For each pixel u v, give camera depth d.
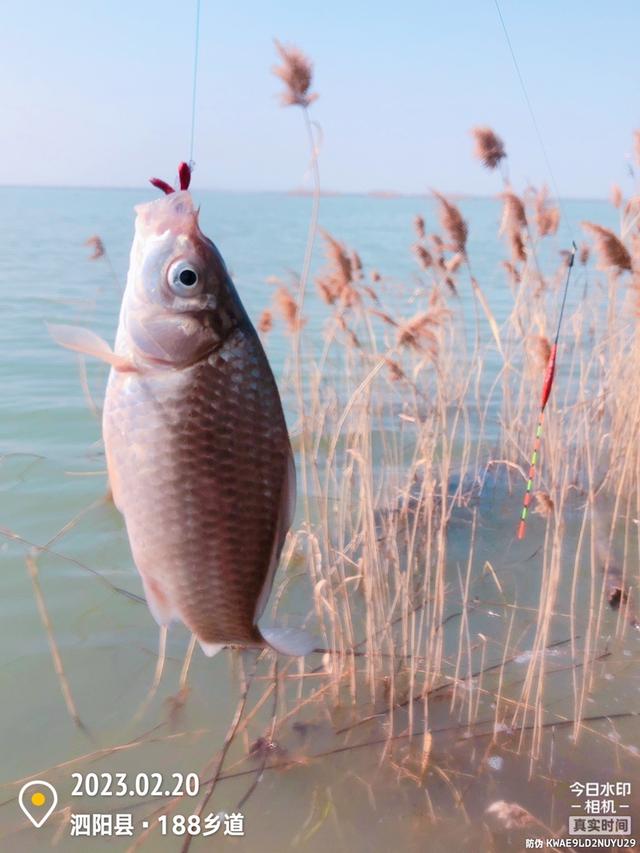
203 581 0.31
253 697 0.57
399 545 0.79
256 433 0.31
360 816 0.47
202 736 0.53
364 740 0.53
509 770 0.51
